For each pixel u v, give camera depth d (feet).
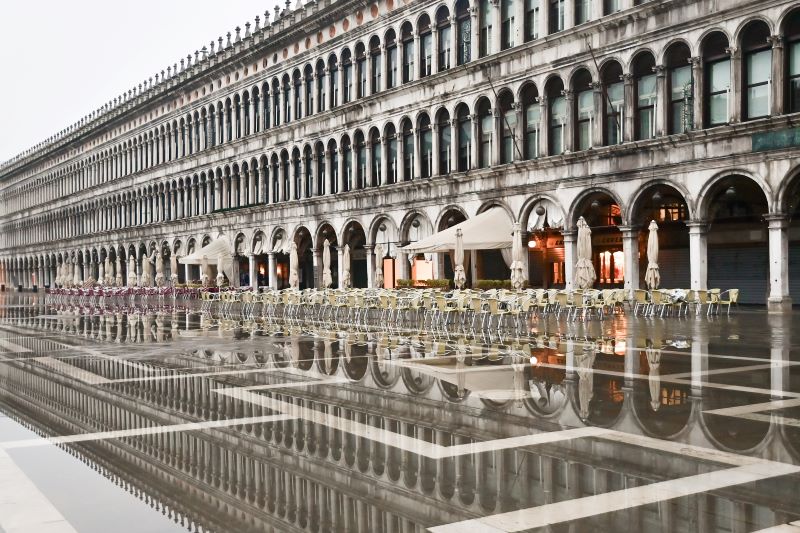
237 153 205.46
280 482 26.61
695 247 98.73
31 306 178.29
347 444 31.60
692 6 98.12
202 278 182.70
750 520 21.50
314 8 175.01
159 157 250.57
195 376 51.96
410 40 147.33
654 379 45.70
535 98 121.19
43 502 24.73
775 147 89.66
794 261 103.40
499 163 126.62
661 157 102.06
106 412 39.83
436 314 103.19
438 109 138.92
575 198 113.50
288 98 186.19
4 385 49.44
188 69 228.02
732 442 30.42
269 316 120.98
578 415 36.14
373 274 156.56
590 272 97.91
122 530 21.99
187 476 27.55
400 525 21.95
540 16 119.24
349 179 165.27
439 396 41.88
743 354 56.34
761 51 93.09
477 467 27.63
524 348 63.67
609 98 109.60
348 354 62.75
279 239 189.67
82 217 315.78
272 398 42.63
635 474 26.35
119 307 165.58
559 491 24.62
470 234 108.88
